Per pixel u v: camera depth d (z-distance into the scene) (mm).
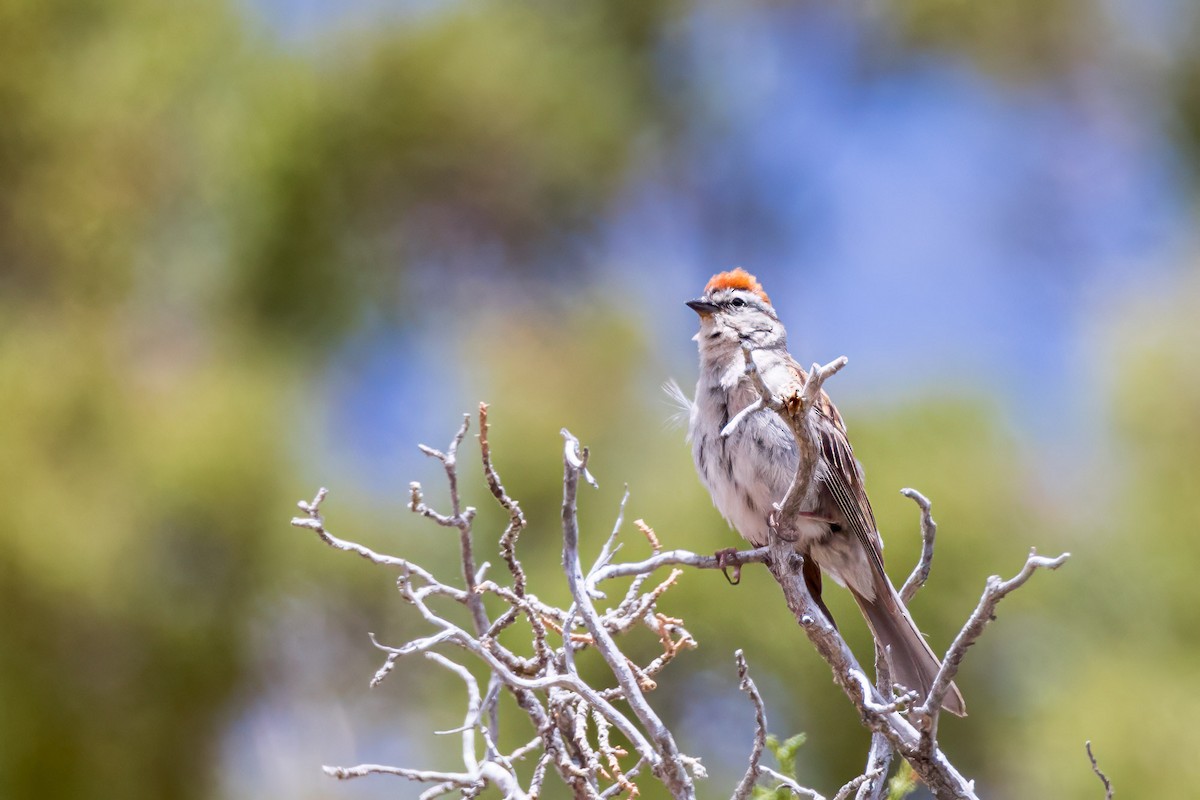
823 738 11875
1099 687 11781
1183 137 19328
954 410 12570
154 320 14961
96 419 13023
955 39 20828
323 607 13562
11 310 13992
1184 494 12680
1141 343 13094
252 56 16219
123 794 12898
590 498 12984
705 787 11695
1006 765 12188
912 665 7855
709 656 11906
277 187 15820
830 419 8570
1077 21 20062
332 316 16188
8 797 12531
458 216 17219
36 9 14680
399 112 16141
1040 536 12414
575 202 17578
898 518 12023
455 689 12898
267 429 13234
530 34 17578
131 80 14883
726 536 12016
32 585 12227
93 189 14656
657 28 20141
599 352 14523
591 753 5988
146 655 12867
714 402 8734
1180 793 11297
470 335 15297
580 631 8180
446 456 6090
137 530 12633
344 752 13977
